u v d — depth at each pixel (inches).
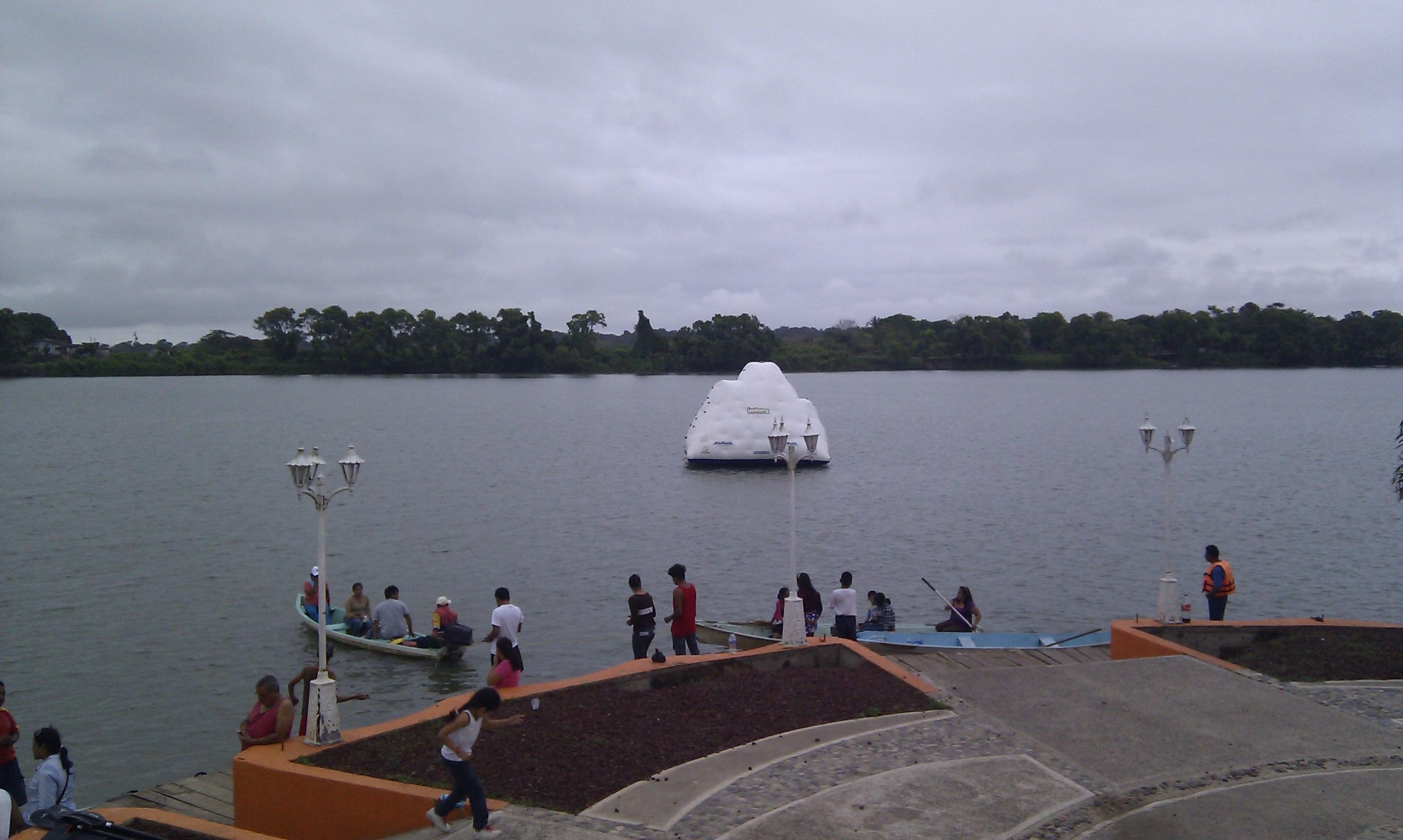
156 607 1082.1
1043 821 379.6
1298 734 473.1
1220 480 2068.2
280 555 1364.4
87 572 1256.8
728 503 1802.4
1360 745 459.5
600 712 502.0
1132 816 384.8
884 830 371.6
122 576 1232.2
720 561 1307.8
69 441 3164.4
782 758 442.6
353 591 984.3
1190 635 643.5
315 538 1485.0
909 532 1501.0
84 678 848.9
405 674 847.7
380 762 444.8
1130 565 1268.5
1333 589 1151.0
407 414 4409.5
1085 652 698.8
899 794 403.5
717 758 442.6
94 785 645.3
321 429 3597.4
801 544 1418.6
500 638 544.4
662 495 1909.4
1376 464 2322.8
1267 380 7135.8
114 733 729.6
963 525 1555.1
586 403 5334.6
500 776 425.4
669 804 394.9
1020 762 437.7
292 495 1924.2
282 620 1027.9
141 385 7736.2
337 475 2235.5
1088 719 492.1
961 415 4212.6
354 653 903.7
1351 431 3211.1
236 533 1528.1
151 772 663.1
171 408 4874.5
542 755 446.9
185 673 859.4
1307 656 597.6
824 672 579.5
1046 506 1745.8
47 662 893.2
